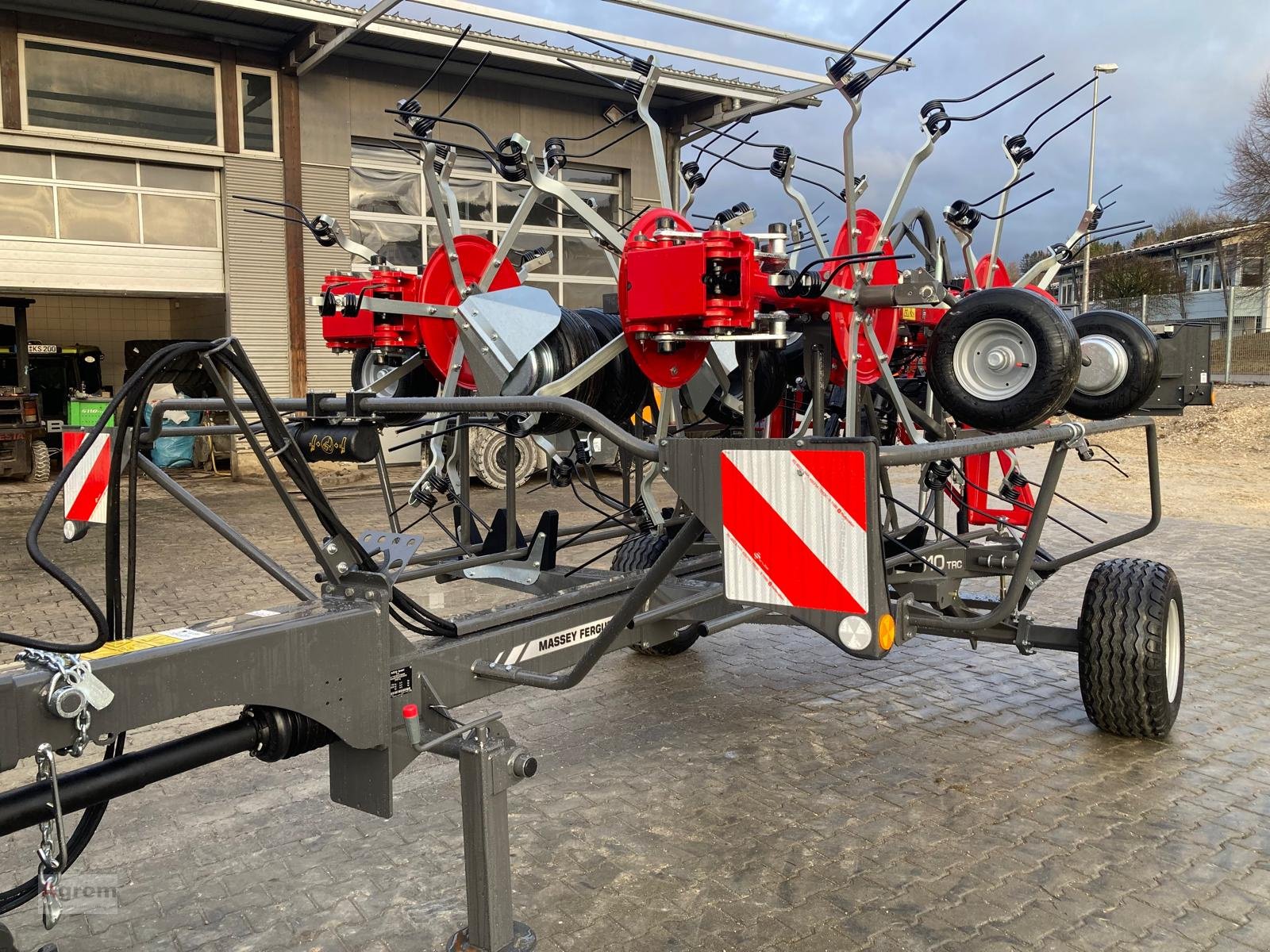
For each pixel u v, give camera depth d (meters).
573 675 2.56
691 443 2.31
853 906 2.84
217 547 8.46
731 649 5.53
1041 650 5.50
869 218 3.94
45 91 12.03
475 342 4.21
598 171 15.45
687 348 3.67
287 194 13.44
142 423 2.24
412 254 14.52
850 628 2.06
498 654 2.76
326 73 13.52
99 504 2.63
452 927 2.75
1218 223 38.41
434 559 4.11
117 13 11.97
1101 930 2.71
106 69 12.34
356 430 2.53
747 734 4.20
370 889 2.96
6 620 6.01
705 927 2.74
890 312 4.17
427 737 2.40
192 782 3.74
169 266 13.14
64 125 12.17
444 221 4.40
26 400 12.92
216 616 6.12
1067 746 4.05
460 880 3.01
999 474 5.34
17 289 12.45
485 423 3.89
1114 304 27.98
